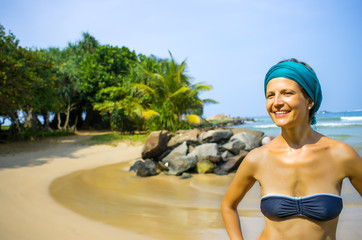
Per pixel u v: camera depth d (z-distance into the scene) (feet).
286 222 4.11
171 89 59.52
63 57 111.96
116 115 77.25
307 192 4.09
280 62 4.40
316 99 4.24
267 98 4.42
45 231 12.56
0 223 13.50
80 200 18.26
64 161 36.06
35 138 67.41
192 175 26.99
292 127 4.24
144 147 32.96
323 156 4.15
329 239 4.00
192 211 15.49
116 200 18.31
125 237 11.75
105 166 32.91
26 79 54.13
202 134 33.60
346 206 14.62
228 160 28.66
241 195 4.83
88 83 92.68
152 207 16.53
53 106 67.56
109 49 95.91
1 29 52.08
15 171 28.53
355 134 56.90
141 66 73.26
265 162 4.45
